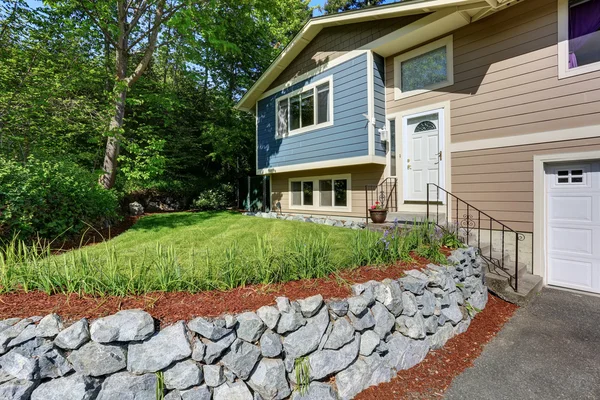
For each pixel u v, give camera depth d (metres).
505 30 4.90
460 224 5.42
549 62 4.48
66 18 7.45
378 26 6.12
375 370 2.35
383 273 2.87
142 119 11.42
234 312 2.01
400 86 6.38
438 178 5.77
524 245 4.75
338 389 2.17
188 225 6.53
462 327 3.20
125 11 7.75
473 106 5.28
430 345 2.81
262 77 8.61
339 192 7.73
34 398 1.58
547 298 4.10
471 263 3.82
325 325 2.19
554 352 2.83
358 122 6.46
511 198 4.87
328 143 7.12
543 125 4.53
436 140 5.81
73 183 5.27
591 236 4.27
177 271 2.36
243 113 13.73
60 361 1.64
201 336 1.84
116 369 1.68
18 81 6.96
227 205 12.52
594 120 4.10
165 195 10.88
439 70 5.76
